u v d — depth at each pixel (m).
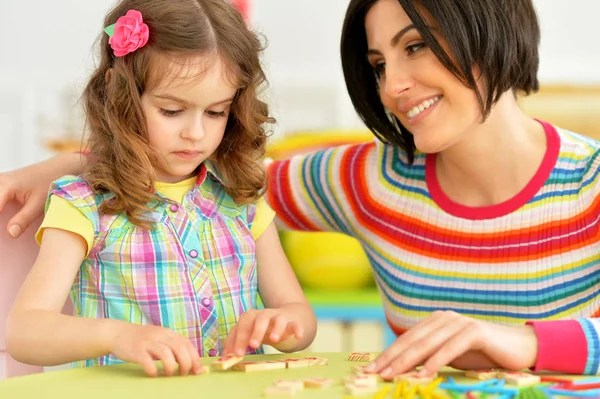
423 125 1.21
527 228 1.28
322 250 2.30
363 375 0.87
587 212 1.25
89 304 1.19
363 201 1.42
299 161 1.50
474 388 0.81
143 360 0.92
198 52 1.15
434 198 1.35
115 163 1.19
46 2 3.12
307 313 1.21
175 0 1.20
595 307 1.26
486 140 1.27
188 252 1.22
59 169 1.28
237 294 1.25
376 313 2.26
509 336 0.93
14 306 1.08
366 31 1.25
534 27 1.25
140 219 1.19
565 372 0.94
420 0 1.14
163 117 1.17
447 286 1.33
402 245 1.37
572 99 2.55
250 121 1.28
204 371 0.94
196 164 1.20
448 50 1.16
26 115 2.85
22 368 1.24
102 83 1.25
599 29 3.02
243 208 1.31
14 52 3.13
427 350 0.90
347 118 2.83
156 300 1.19
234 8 1.27
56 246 1.13
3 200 1.21
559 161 1.29
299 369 0.96
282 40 3.12
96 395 0.81
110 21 1.26
